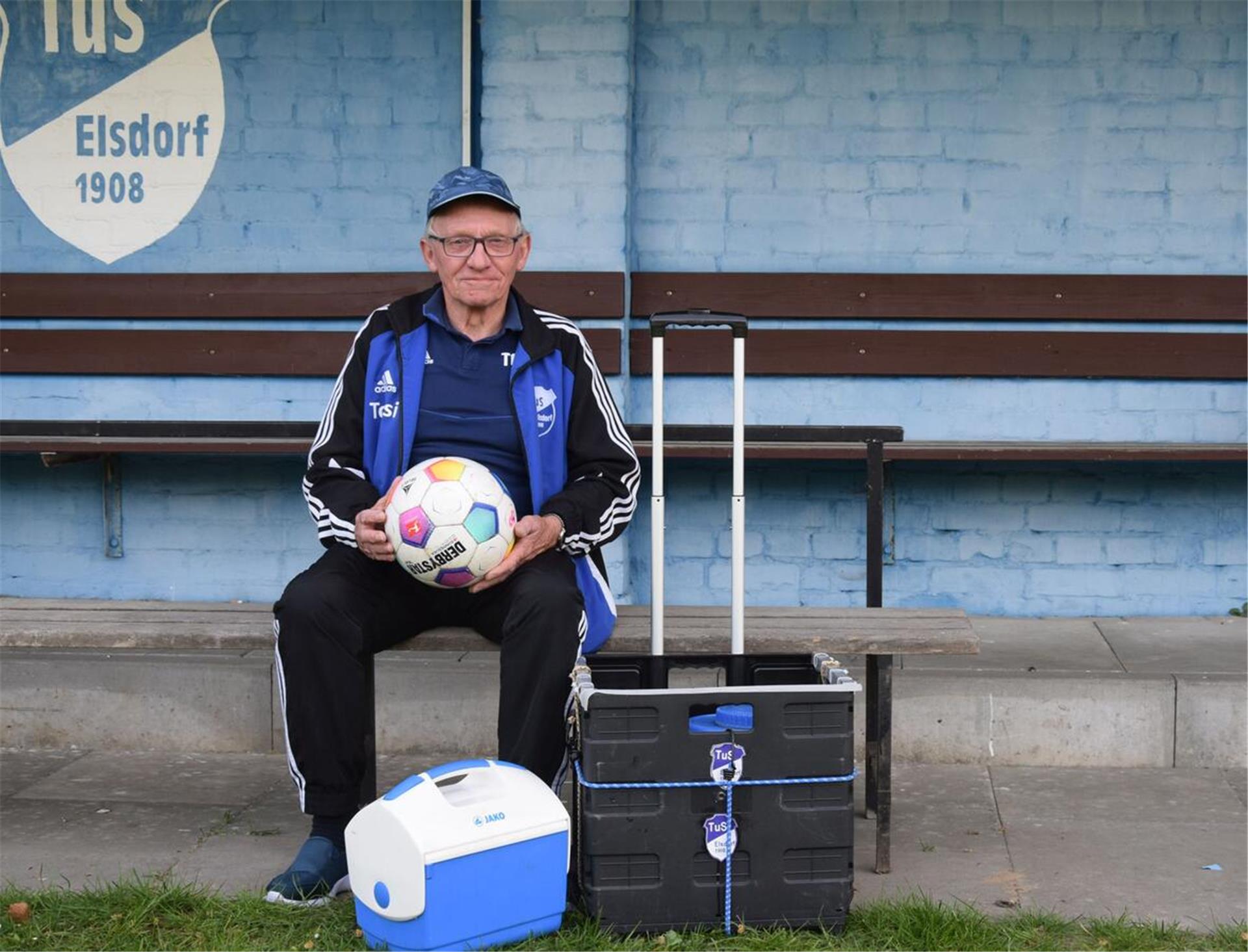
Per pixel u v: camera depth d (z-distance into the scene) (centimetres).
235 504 582
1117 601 572
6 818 409
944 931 310
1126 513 569
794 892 314
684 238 572
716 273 569
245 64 570
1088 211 567
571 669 329
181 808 419
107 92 575
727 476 573
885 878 359
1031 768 457
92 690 478
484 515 327
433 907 290
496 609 348
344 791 339
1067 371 568
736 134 568
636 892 309
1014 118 565
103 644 354
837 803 314
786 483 573
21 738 482
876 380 574
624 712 307
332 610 333
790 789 313
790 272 571
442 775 303
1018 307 567
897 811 414
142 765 463
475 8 555
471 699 468
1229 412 570
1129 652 503
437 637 353
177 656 486
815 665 345
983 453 516
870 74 565
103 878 359
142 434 423
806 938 310
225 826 402
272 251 576
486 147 550
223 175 574
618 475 360
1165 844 384
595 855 308
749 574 576
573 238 550
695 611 395
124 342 580
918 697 460
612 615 359
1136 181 566
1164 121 564
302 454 577
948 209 568
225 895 344
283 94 570
